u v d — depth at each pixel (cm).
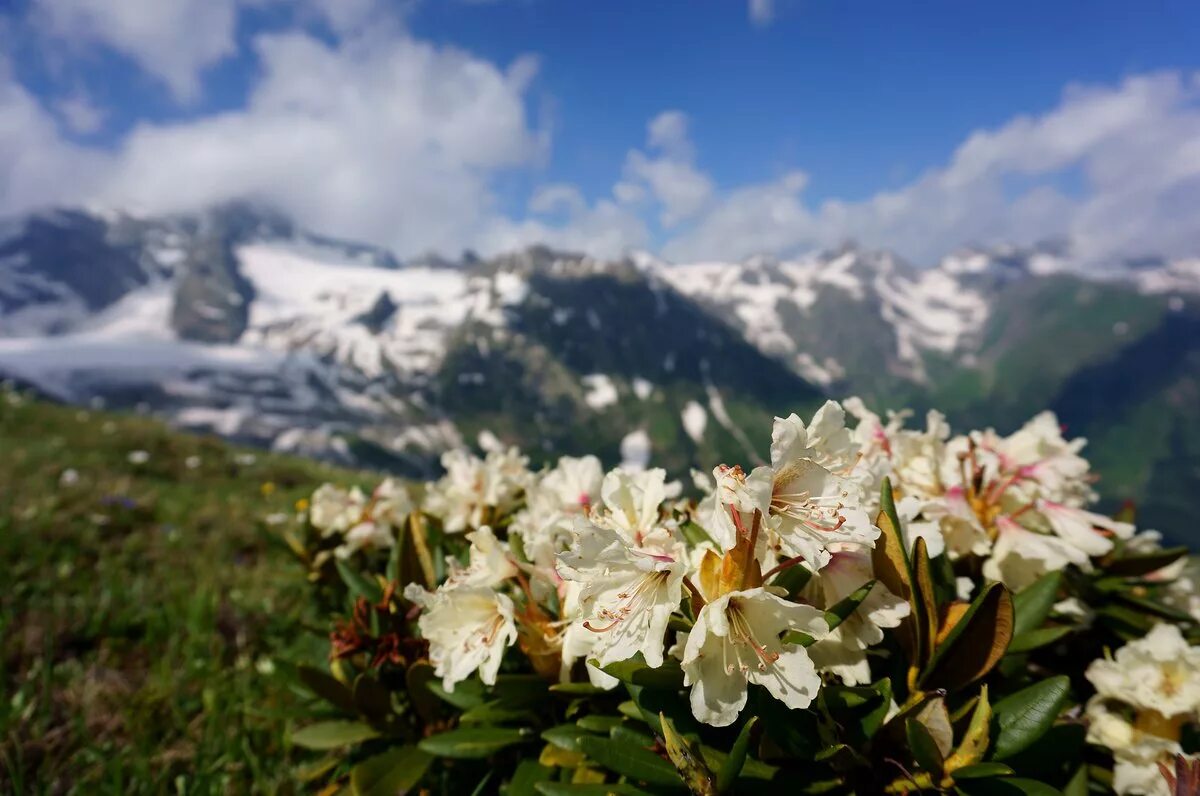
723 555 24
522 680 30
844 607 25
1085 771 28
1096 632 37
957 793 25
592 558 24
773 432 24
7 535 96
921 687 28
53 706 60
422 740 35
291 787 53
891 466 32
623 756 26
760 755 26
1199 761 25
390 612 38
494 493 48
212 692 62
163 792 52
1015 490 35
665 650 27
